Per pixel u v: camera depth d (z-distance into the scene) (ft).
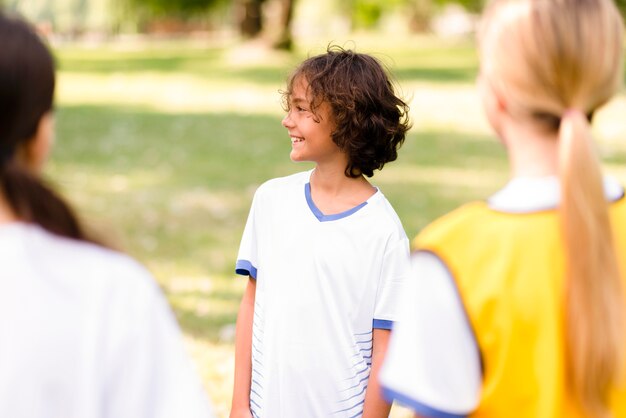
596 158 6.23
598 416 6.30
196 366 18.15
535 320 6.33
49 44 6.05
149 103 67.36
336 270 9.87
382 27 223.10
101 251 5.96
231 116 60.44
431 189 35.76
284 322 10.02
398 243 9.90
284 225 10.32
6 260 5.58
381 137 10.30
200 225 29.86
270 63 99.86
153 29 189.88
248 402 10.62
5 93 5.58
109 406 5.71
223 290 23.08
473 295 6.41
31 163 5.96
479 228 6.61
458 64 103.45
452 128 54.75
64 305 5.63
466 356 6.40
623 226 6.65
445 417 6.37
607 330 6.20
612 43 6.38
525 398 6.35
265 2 117.19
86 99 69.26
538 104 6.37
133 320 5.79
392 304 9.79
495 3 6.69
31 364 5.46
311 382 9.92
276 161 43.01
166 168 40.60
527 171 6.65
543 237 6.43
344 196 10.25
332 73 10.09
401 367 6.54
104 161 42.16
